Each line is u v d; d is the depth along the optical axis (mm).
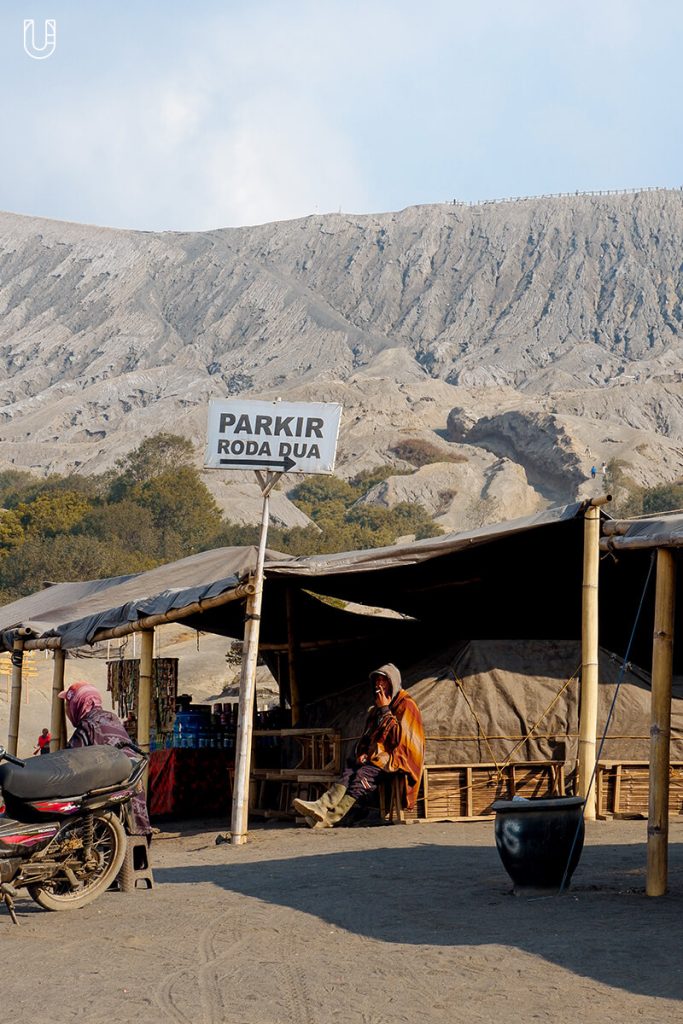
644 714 15227
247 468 14258
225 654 70312
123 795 9445
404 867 10758
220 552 19828
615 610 17125
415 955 7078
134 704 20609
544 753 15156
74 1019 5953
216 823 17734
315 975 6688
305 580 16594
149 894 9656
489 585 16812
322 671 19000
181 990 6449
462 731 15039
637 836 12703
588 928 7609
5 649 20859
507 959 6863
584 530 14523
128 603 17453
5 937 8133
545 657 15633
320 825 14531
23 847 8672
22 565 116188
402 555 14562
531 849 8945
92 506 157000
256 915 8523
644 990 6098
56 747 20078
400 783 14570
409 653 18781
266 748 18438
